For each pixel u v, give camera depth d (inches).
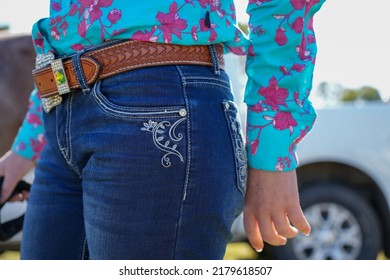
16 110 118.9
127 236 45.8
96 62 47.1
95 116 47.0
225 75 50.1
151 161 45.1
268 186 49.8
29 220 57.9
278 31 50.5
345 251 146.8
